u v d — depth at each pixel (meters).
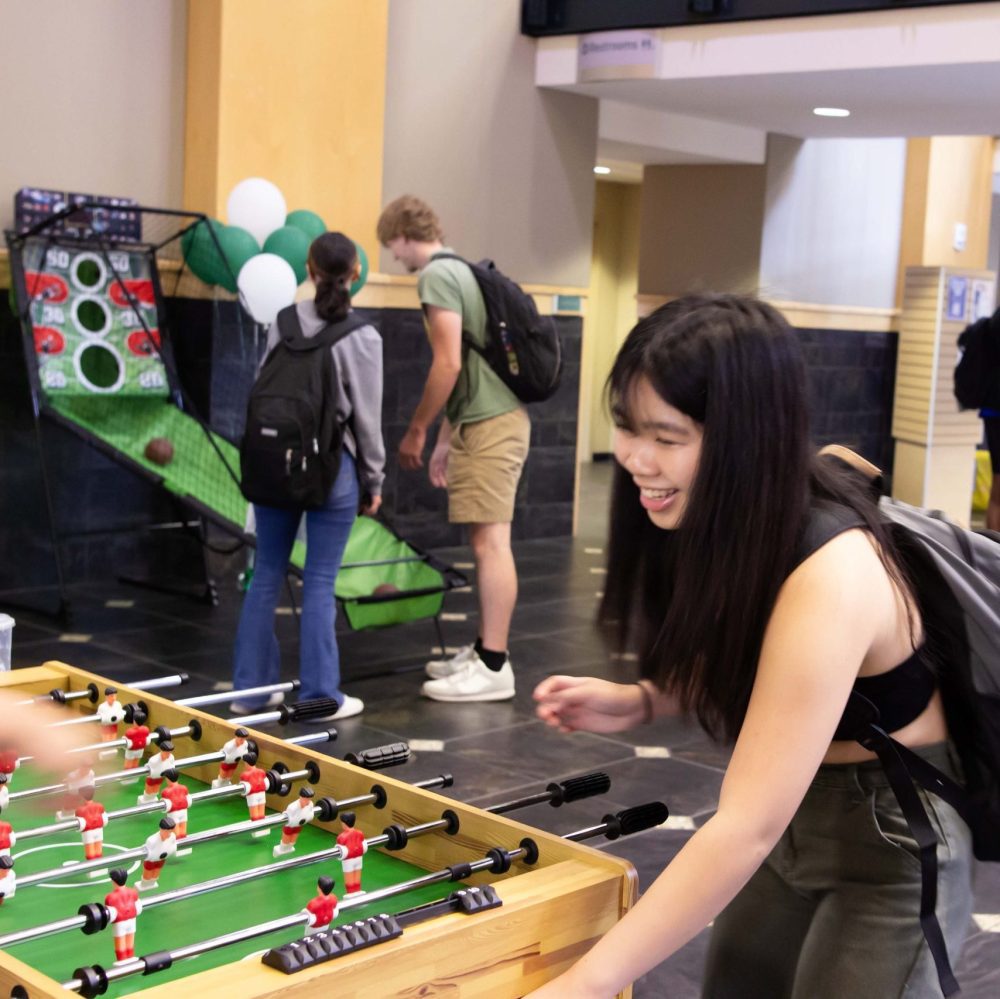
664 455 1.47
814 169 10.62
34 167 6.39
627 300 13.27
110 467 6.79
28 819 1.99
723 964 1.80
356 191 7.43
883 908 1.58
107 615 6.07
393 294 7.70
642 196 10.77
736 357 1.41
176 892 1.54
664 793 4.11
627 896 1.57
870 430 11.71
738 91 8.09
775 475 1.41
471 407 4.82
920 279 10.37
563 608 6.66
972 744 1.60
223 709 4.60
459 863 1.72
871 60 6.95
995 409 7.36
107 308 6.26
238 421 6.90
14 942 1.38
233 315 6.82
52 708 2.29
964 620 1.56
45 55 6.38
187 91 6.91
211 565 6.92
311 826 1.95
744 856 1.36
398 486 7.91
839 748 1.60
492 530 4.92
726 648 1.46
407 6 7.71
